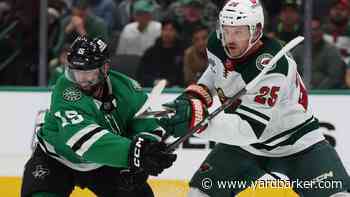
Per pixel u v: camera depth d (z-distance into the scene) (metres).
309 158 12.52
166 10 20.31
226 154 12.91
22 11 19.83
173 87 19.91
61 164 12.29
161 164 11.16
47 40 19.80
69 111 11.39
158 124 11.86
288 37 19.80
